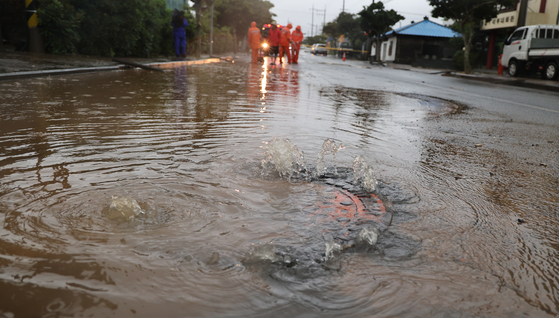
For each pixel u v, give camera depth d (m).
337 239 1.89
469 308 1.44
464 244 1.96
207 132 4.08
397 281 1.58
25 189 2.29
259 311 1.35
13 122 4.16
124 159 2.99
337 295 1.46
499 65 22.95
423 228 2.11
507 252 1.91
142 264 1.58
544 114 7.75
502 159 3.90
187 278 1.51
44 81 8.15
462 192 2.78
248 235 1.87
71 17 14.25
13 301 1.33
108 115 4.83
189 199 2.25
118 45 17.31
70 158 2.96
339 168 3.04
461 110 7.68
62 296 1.37
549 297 1.55
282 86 9.99
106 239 1.76
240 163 3.01
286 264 1.64
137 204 2.11
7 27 15.48
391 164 3.34
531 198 2.75
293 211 2.18
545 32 19.23
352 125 5.04
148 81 9.55
